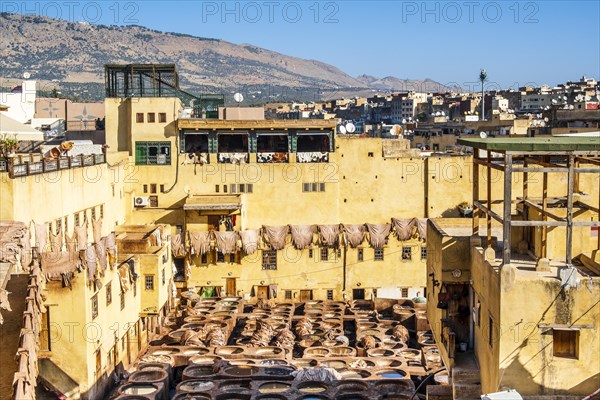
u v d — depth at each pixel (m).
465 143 30.19
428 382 48.84
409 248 72.31
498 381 25.73
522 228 30.94
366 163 74.75
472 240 30.91
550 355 25.48
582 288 25.20
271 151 78.38
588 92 180.12
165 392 48.53
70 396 42.34
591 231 29.61
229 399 46.59
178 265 72.00
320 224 73.81
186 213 72.12
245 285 72.12
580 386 25.50
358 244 72.06
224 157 74.44
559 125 100.25
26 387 22.25
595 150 25.67
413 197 74.94
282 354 55.28
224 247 70.50
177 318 64.44
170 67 77.25
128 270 51.75
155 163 74.25
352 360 53.72
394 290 72.69
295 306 71.38
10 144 55.44
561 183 49.78
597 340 25.34
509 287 25.39
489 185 29.97
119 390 47.19
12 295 31.88
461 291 31.50
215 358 54.09
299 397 46.38
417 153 86.44
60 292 42.16
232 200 71.81
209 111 88.25
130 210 73.31
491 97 184.38
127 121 75.00
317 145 78.12
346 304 70.56
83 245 53.22
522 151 25.77
